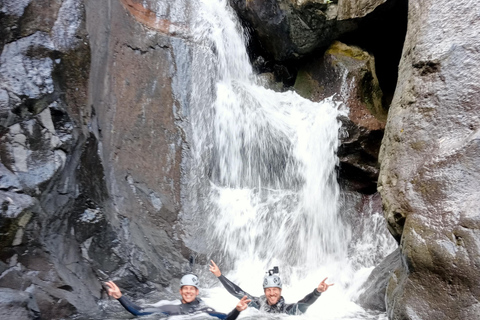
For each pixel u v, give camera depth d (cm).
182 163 725
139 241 620
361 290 613
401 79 499
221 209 748
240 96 847
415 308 378
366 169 817
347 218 812
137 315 473
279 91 955
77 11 555
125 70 697
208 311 500
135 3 773
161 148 709
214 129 793
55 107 518
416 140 438
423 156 427
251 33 968
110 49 678
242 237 742
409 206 415
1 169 456
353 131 807
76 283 516
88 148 561
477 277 354
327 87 856
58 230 521
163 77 745
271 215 777
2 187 449
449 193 394
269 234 763
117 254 585
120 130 667
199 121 766
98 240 571
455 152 402
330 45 878
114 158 650
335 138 812
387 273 579
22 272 461
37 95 499
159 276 620
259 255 743
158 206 676
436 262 377
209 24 872
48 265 483
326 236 798
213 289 655
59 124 522
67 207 530
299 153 822
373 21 828
